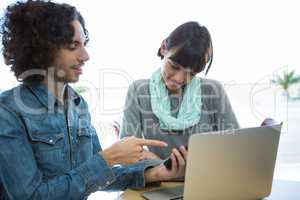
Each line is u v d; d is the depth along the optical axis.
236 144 0.90
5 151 0.84
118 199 1.04
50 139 0.95
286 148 2.00
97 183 0.93
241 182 0.96
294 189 1.18
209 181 0.88
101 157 0.94
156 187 1.14
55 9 0.93
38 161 0.93
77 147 1.06
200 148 0.84
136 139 0.99
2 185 0.89
